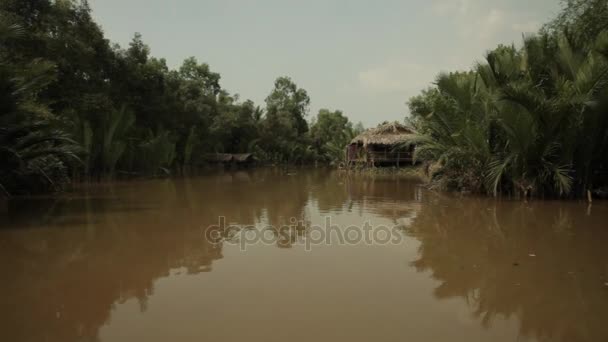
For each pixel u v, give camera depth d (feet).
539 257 19.48
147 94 81.56
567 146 36.09
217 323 12.42
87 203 38.78
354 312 13.21
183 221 29.40
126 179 70.18
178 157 98.53
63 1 60.29
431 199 41.09
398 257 19.71
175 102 91.97
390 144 85.05
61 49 56.65
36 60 37.81
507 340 11.46
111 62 70.13
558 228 25.96
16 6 52.47
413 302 14.06
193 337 11.55
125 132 65.82
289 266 18.24
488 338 11.53
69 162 51.31
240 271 17.53
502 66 40.04
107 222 28.91
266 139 149.48
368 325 12.26
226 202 40.01
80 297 14.70
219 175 87.15
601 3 40.55
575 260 18.92
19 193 43.29
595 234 24.21
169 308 13.60
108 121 62.75
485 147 39.29
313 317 12.84
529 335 11.75
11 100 32.60
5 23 34.86
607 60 33.06
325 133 180.65
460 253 20.33
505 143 39.83
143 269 17.94
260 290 15.21
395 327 12.15
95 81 65.16
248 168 128.16
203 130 107.96
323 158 168.14
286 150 155.53
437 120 44.73
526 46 38.99
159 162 77.41
